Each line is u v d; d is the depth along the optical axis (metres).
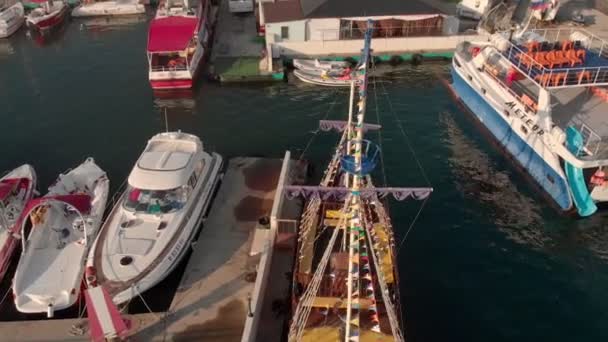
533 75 28.27
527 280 21.89
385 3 42.25
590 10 50.22
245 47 42.81
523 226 24.77
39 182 27.70
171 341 18.27
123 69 40.38
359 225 15.93
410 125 32.66
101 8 51.00
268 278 20.64
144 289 19.39
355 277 15.60
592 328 19.81
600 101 30.75
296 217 23.89
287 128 32.50
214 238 22.81
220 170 26.73
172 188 22.16
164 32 38.19
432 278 21.94
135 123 33.22
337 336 16.64
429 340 19.23
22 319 19.70
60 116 34.03
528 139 27.58
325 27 41.25
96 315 17.20
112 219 22.19
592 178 24.67
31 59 42.47
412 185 27.25
